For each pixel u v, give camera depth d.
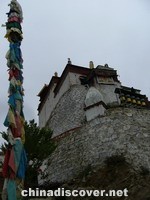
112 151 21.83
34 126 19.42
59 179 22.88
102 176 20.02
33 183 18.61
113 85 32.44
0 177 18.47
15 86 13.95
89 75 32.75
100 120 24.45
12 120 13.05
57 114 31.98
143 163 20.75
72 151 24.14
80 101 30.53
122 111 24.92
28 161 18.30
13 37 15.18
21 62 14.91
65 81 33.88
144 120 24.64
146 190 17.14
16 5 15.98
